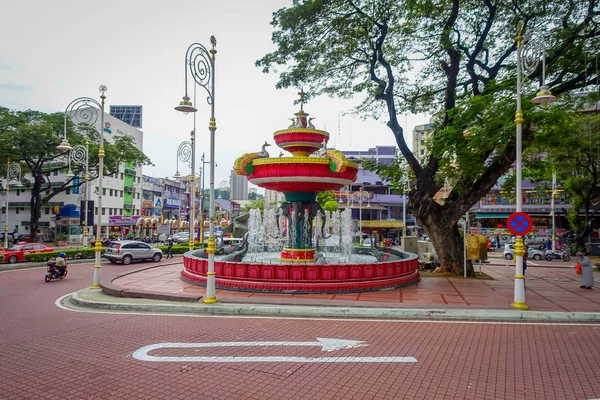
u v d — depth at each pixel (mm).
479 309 10289
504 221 43406
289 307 10406
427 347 7426
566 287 14602
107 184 51500
